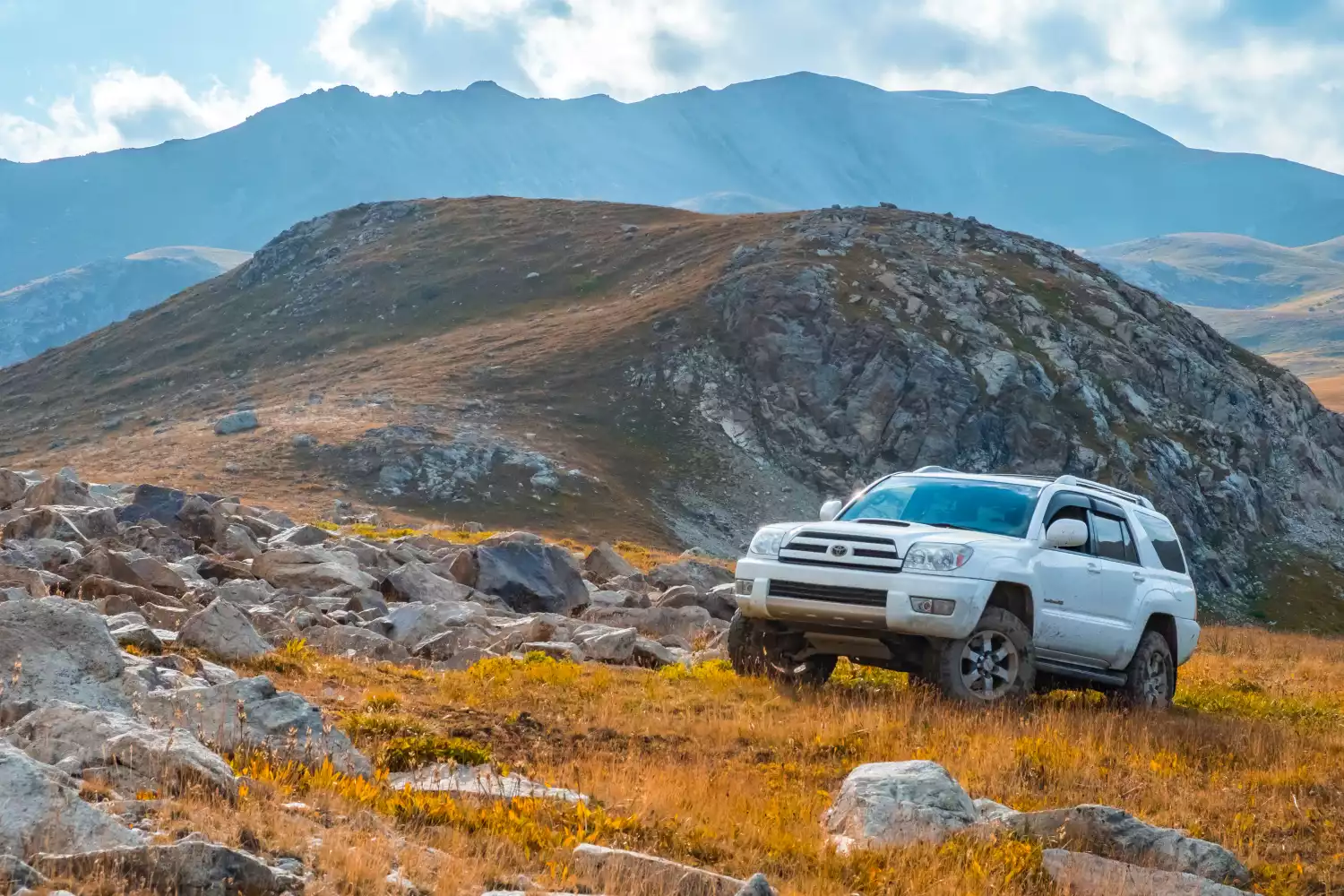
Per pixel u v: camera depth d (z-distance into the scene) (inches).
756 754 375.9
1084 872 257.3
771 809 301.9
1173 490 6003.9
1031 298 6761.8
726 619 768.3
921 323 6437.0
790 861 267.6
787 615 474.9
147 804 217.3
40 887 175.6
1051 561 482.9
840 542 470.3
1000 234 7726.4
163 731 257.9
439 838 245.1
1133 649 516.4
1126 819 277.7
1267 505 6358.3
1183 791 350.9
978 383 6117.1
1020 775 360.5
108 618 429.7
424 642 542.9
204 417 6446.9
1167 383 6638.8
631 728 392.2
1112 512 539.5
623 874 228.2
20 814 193.3
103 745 235.1
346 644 496.1
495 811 264.8
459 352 6835.6
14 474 881.5
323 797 253.4
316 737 287.3
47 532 657.6
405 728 350.3
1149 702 526.6
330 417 5689.0
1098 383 6407.5
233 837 209.5
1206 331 7450.8
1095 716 458.0
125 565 556.7
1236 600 5693.9
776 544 489.7
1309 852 304.7
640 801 295.3
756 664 502.3
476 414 5944.9
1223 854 271.3
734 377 6353.3
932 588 448.1
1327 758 412.8
